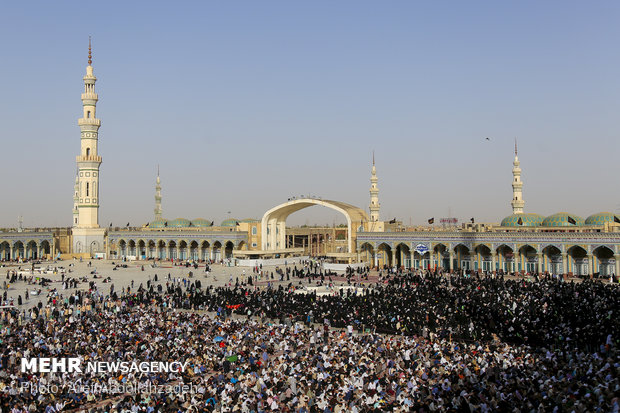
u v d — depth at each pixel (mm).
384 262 120750
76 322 53188
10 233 145625
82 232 149625
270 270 116562
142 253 150125
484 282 79062
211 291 83688
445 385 31234
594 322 47188
